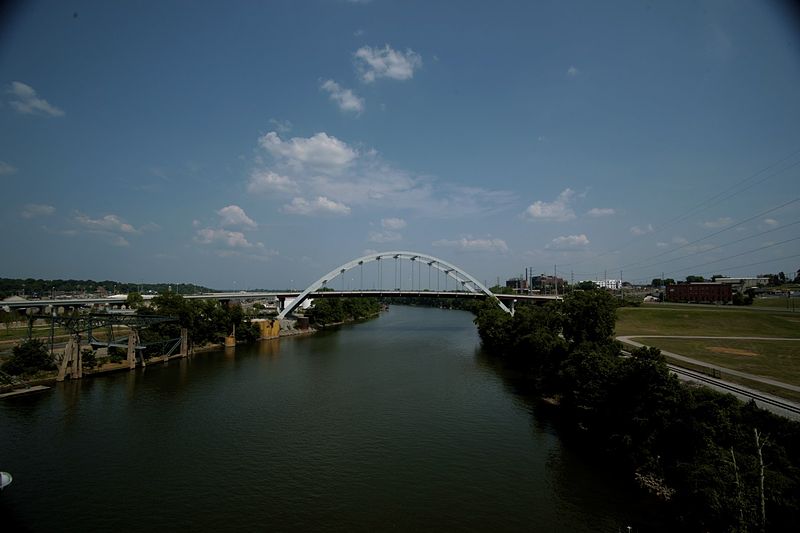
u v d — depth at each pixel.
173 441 42.59
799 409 34.62
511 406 53.28
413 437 43.38
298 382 66.06
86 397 57.34
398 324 163.25
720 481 25.78
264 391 60.75
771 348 64.81
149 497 32.34
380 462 37.88
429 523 28.95
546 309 88.81
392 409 52.31
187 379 68.19
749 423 30.61
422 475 35.47
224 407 53.28
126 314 77.75
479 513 30.02
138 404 54.34
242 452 40.06
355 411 51.62
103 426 46.50
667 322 97.94
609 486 33.34
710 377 45.62
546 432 44.44
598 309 57.59
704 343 70.38
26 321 124.06
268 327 118.94
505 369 75.25
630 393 38.28
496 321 96.62
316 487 33.72
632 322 99.44
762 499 22.80
